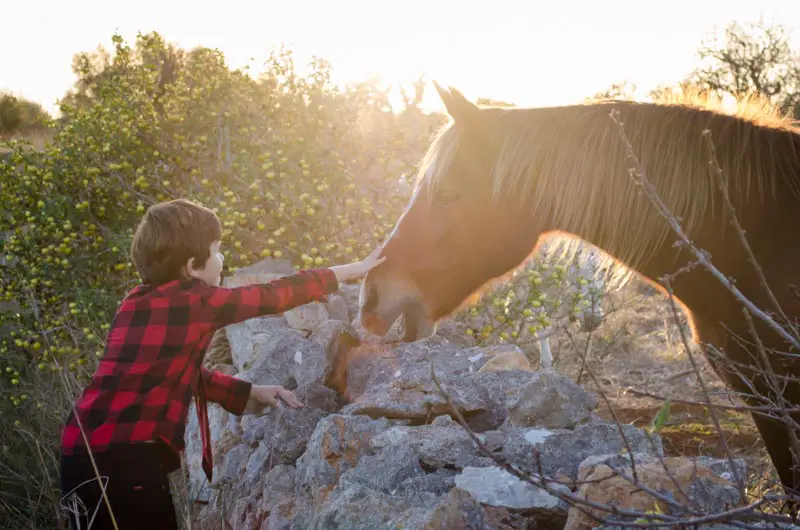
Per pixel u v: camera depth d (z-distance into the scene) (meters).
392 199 5.20
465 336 4.23
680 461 2.08
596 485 1.97
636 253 2.59
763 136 2.45
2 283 5.37
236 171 5.13
